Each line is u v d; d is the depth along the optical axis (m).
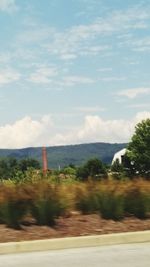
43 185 15.06
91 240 12.04
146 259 10.24
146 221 14.77
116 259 10.28
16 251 11.31
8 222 13.38
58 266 9.70
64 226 13.71
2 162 114.75
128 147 90.56
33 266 9.75
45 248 11.55
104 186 16.02
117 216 14.70
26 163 116.06
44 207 13.83
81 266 9.66
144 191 15.55
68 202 15.28
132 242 12.43
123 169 85.81
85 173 79.62
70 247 11.80
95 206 15.50
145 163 87.75
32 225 13.75
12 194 13.99
